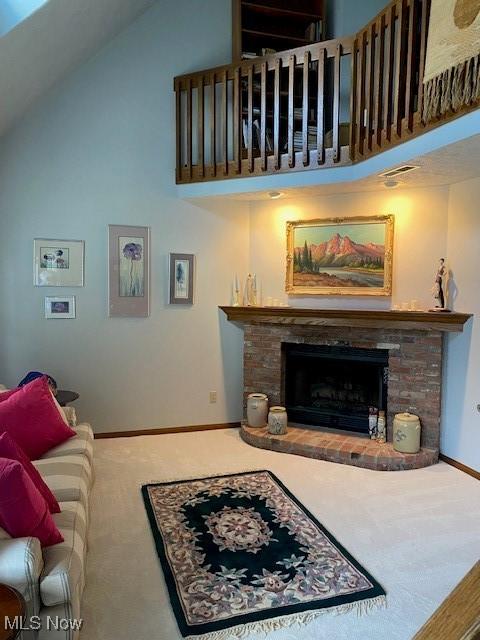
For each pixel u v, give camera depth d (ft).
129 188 14.73
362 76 11.62
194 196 14.76
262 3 15.55
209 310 15.75
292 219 15.08
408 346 13.41
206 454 13.55
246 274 15.93
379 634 6.61
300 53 12.55
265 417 14.98
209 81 13.99
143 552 8.52
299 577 7.82
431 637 1.79
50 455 9.39
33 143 13.82
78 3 10.37
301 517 9.83
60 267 14.28
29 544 5.55
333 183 12.60
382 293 13.88
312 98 15.44
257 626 6.70
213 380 15.98
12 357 14.08
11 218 13.79
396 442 13.00
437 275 12.93
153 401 15.43
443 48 8.59
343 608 7.10
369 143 11.59
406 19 10.21
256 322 15.29
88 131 14.24
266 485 11.41
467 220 12.35
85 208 14.38
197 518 9.77
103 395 14.96
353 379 15.05
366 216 13.94
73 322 14.52
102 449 13.92
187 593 7.39
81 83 14.07
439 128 9.21
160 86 14.75
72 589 5.64
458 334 12.73
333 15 15.76
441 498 10.84
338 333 14.26
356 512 10.11
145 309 15.12
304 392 15.52
